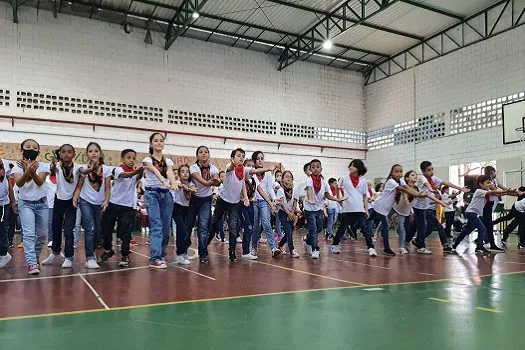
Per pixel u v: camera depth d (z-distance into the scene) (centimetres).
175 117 1340
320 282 356
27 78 1148
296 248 688
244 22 1314
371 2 1199
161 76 1327
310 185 557
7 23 1134
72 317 238
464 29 1319
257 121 1472
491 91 1234
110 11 1236
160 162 448
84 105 1214
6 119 1122
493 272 416
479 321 230
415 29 1371
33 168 390
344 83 1656
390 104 1580
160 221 450
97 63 1238
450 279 372
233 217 510
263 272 412
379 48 1508
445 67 1376
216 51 1420
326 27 1295
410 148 1490
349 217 589
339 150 1620
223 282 354
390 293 309
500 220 713
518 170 1151
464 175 1296
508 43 1195
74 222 446
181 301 280
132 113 1277
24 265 459
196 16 1134
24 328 216
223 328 216
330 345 189
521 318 236
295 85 1555
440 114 1388
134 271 416
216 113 1404
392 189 583
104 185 448
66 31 1203
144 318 236
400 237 614
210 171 488
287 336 203
